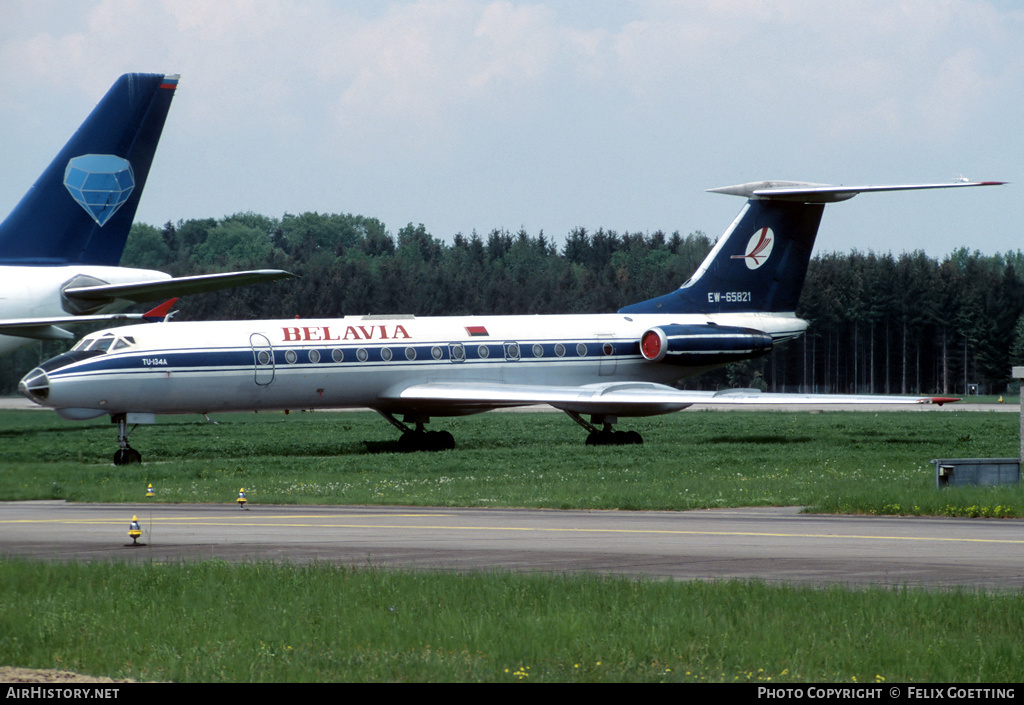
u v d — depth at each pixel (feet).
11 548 232.73
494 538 243.81
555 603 162.20
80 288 466.29
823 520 276.21
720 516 286.46
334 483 368.89
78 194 472.85
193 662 136.56
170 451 518.78
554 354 570.46
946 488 323.57
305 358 504.02
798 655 137.39
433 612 158.71
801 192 590.55
